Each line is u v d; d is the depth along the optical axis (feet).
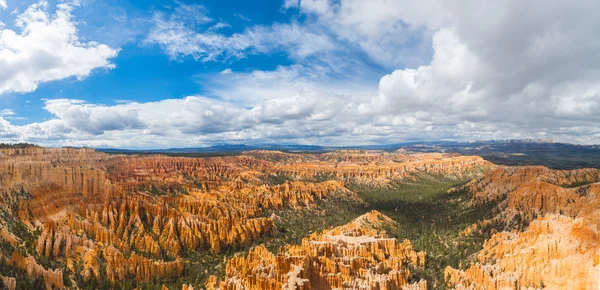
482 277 361.51
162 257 485.97
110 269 405.59
